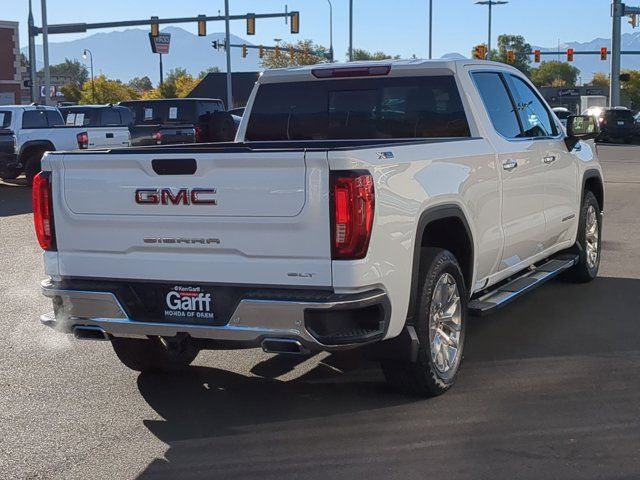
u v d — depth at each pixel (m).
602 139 43.25
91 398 5.48
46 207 5.09
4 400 5.45
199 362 6.28
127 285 4.94
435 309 5.25
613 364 5.99
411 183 4.91
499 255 6.35
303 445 4.62
